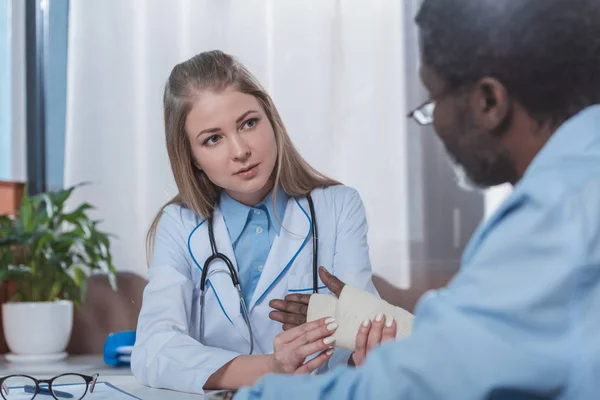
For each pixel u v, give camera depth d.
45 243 1.89
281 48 2.00
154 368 1.03
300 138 1.99
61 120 2.16
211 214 1.21
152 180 2.05
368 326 0.85
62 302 1.89
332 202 1.24
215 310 1.16
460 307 0.42
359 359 0.85
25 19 2.18
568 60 0.45
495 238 0.43
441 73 0.48
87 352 2.07
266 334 1.17
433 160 1.94
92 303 2.08
